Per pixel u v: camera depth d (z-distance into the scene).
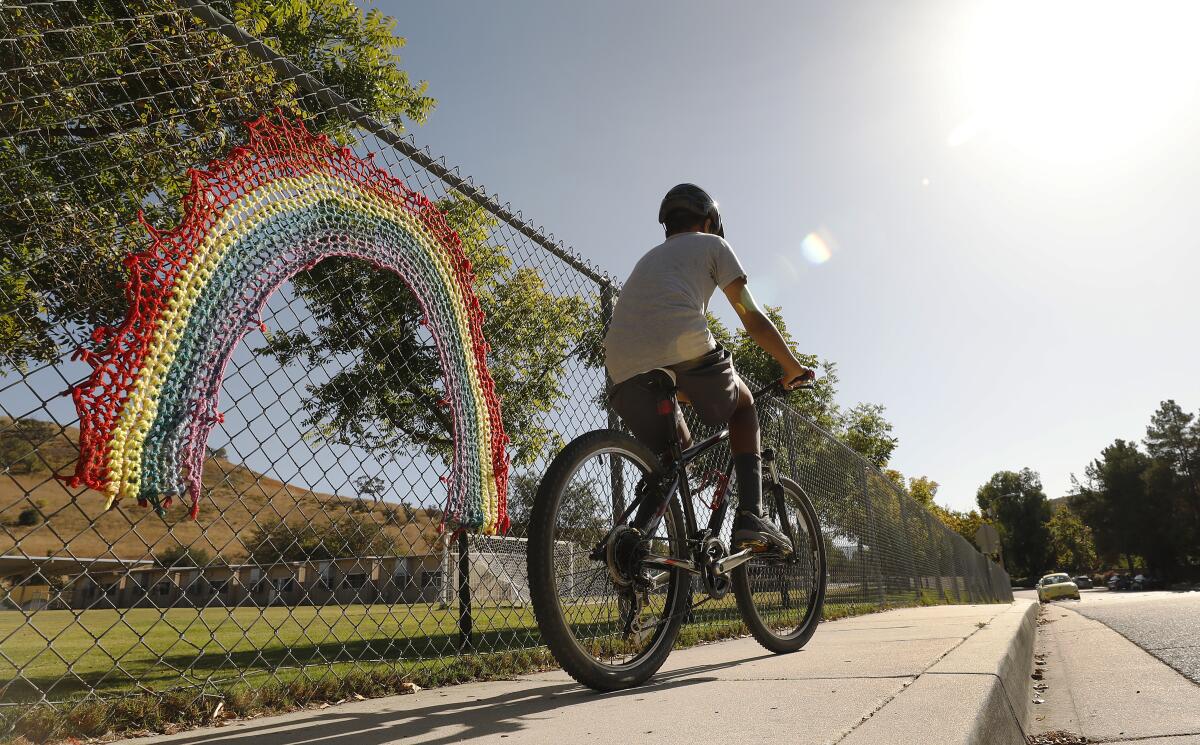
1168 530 69.62
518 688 2.25
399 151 2.91
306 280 2.68
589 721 1.46
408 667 2.54
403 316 2.98
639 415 2.39
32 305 2.00
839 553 7.14
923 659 2.02
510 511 3.31
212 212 1.96
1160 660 3.53
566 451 2.09
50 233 2.07
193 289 1.86
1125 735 2.04
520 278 3.84
